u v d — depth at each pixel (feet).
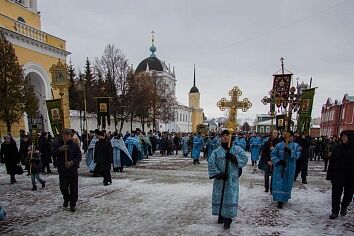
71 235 19.92
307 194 32.19
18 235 19.94
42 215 24.32
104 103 75.20
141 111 129.39
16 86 59.11
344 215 24.45
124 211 25.31
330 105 178.91
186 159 73.20
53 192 32.89
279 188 26.40
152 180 40.40
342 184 23.39
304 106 35.83
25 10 86.79
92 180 40.55
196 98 294.87
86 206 26.91
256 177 43.62
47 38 83.35
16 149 38.47
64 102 88.07
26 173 46.83
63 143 26.13
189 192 32.60
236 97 69.10
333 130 165.07
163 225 21.80
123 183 38.09
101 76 120.06
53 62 85.05
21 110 59.72
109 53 119.55
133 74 123.54
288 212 25.20
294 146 26.63
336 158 23.91
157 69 233.96
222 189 21.06
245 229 21.01
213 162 21.08
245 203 28.14
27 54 75.66
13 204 27.86
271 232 20.43
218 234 20.03
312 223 22.43
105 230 20.80
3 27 66.54
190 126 287.69
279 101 49.39
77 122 117.60
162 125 215.31
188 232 20.39
